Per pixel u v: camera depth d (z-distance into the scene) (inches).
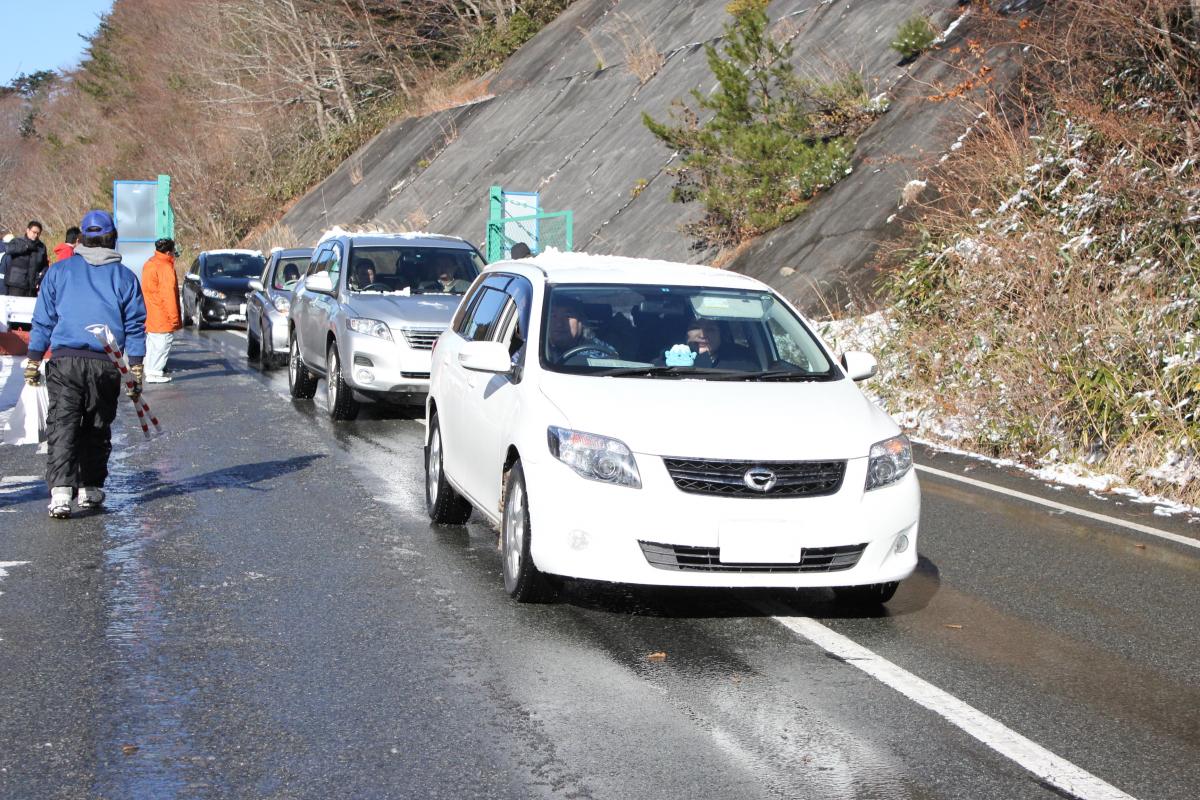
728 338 279.7
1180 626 247.8
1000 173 612.4
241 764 171.6
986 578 284.4
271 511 345.4
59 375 328.5
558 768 170.4
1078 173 552.1
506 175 1298.0
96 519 332.8
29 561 286.0
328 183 1850.4
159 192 1488.7
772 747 178.9
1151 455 407.8
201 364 791.7
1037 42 672.4
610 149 1143.6
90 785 164.6
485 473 278.7
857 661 220.2
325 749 176.9
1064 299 472.4
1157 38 566.3
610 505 230.4
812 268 720.3
